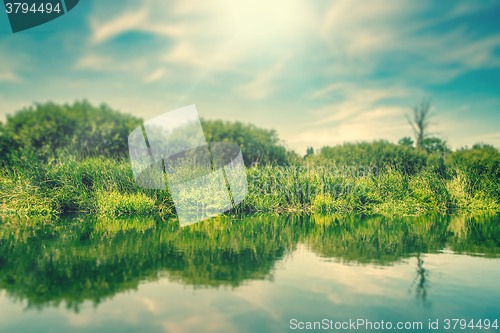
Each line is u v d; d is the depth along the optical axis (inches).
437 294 103.4
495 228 212.8
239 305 94.6
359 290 106.3
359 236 187.8
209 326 82.4
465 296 102.1
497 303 97.1
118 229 206.1
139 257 141.7
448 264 134.2
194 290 105.3
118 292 103.5
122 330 80.3
